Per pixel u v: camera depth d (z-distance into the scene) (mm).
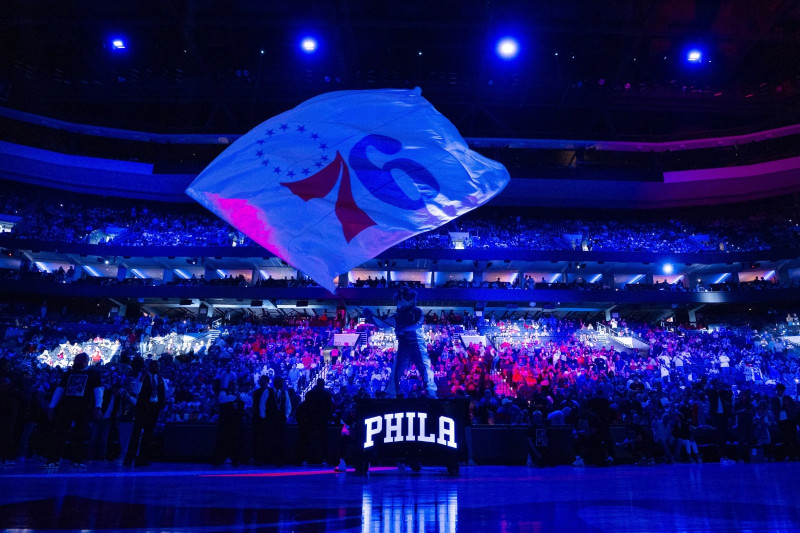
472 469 9789
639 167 43906
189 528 2359
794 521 2604
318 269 5809
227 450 10672
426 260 40750
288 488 4852
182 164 42281
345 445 11289
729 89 39781
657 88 39688
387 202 5992
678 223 45781
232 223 5918
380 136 6172
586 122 44938
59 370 25641
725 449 13859
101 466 8516
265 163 6027
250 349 30094
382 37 35844
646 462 12641
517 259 39531
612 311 42719
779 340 33781
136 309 41625
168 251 38906
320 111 6309
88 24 33438
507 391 23281
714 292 38188
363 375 24766
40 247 37531
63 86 39062
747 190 43281
